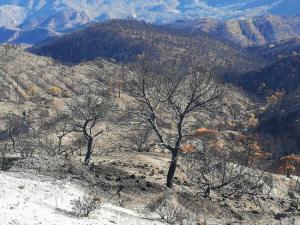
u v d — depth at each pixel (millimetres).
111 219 21156
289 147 138250
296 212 35688
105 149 66750
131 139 63844
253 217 31203
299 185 54406
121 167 43219
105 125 79938
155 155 57531
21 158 31250
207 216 27906
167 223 23469
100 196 25734
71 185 25719
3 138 78750
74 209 20734
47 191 23016
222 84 36844
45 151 55625
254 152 81688
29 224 16719
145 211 25000
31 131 81812
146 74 36188
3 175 24453
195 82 34625
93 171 31000
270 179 47875
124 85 37156
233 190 39594
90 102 48969
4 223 15875
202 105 36312
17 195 20438
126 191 28484
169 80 35781
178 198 28812
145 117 36406
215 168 39469
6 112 122562
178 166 48500
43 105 134375
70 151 65188
